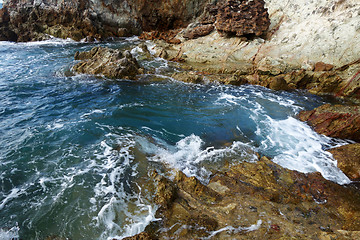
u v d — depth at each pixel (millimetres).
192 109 9859
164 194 5059
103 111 9258
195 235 4199
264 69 13250
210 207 4879
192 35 19516
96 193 5250
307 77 12258
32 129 7766
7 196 5145
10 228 4422
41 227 4453
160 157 6625
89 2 22453
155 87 12031
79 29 22094
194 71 14414
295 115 9633
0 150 6621
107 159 6438
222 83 12891
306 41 14188
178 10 23328
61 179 5668
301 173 6137
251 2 16188
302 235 4172
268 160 6621
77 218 4625
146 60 16359
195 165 6387
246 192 5363
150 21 24453
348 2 13625
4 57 15914
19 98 10008
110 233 4309
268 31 16688
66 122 8312
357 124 7637
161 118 8977
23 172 5863
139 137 7609
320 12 14789
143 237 4082
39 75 12820
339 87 11625
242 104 10508
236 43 16438
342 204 5219
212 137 7914
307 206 5074
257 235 4160
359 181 6086
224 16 16953
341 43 12766
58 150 6754
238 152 7082
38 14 22250
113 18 23500
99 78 12664
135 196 5180
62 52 17828
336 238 3953
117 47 19625
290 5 16922
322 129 8367
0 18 21969
